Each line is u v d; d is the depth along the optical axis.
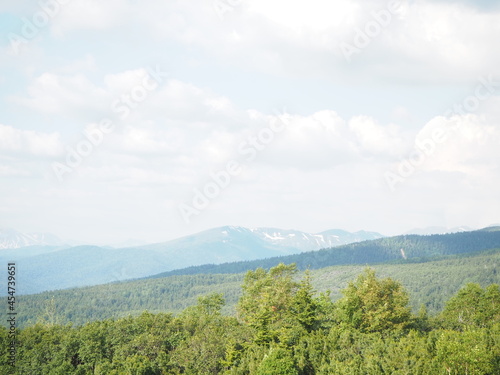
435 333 79.69
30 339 89.38
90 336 86.25
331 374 67.62
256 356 75.75
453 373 63.34
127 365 79.06
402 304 85.69
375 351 71.69
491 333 78.75
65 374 80.81
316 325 87.38
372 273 91.25
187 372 78.00
